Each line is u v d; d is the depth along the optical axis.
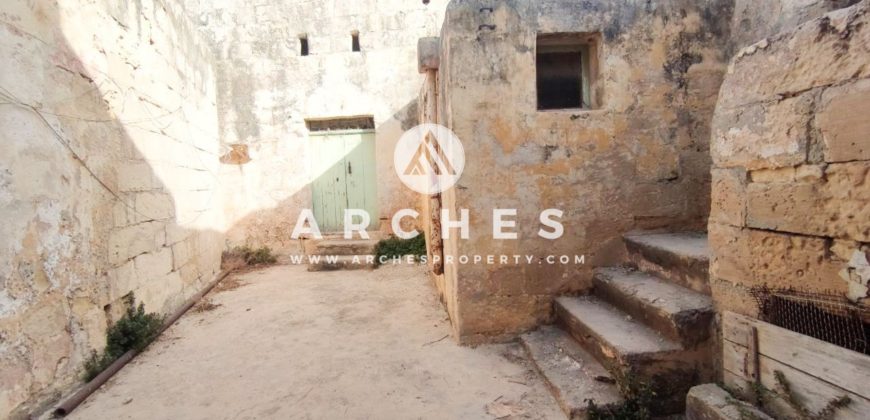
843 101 1.47
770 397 1.74
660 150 3.13
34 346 2.44
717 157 2.09
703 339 2.24
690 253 2.54
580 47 3.28
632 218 3.16
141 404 2.55
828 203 1.55
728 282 2.06
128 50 3.65
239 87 6.51
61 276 2.68
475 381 2.66
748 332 1.87
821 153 1.56
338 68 6.55
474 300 3.14
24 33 2.47
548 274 3.15
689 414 2.00
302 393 2.61
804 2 2.57
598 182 3.12
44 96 2.61
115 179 3.35
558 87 3.31
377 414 2.35
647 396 2.14
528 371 2.75
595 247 3.16
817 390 1.56
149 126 4.01
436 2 6.48
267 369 2.95
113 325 3.21
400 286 5.04
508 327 3.17
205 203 5.58
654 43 3.08
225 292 5.04
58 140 2.71
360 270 5.95
